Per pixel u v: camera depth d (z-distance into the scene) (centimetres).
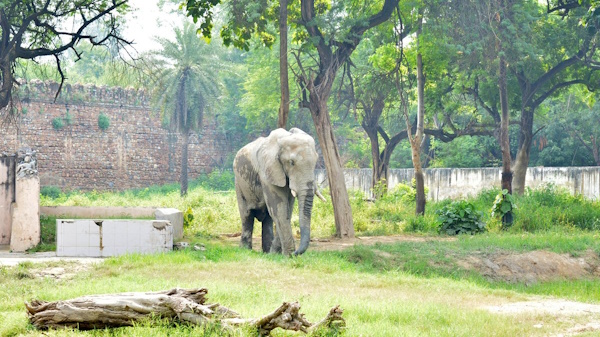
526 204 2441
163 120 4559
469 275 1486
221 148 5284
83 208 2095
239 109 5344
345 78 3447
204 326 738
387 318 875
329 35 2077
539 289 1378
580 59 2722
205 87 4500
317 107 2052
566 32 2709
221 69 4625
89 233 1416
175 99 4450
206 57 4453
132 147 4675
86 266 1248
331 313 736
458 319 878
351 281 1205
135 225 1423
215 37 4634
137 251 1422
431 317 891
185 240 1764
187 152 4891
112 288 991
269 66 3850
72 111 4434
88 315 773
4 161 1662
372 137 3462
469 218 2078
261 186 1513
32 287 1060
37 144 4316
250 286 1057
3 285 1063
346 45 2128
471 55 2494
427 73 2486
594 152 4259
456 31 2352
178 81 4381
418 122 2353
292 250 1447
